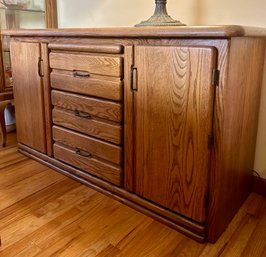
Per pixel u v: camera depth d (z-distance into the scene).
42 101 1.67
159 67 1.12
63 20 2.21
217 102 1.02
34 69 1.64
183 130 1.11
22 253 1.09
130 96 1.25
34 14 2.26
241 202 1.41
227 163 1.13
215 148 1.06
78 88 1.44
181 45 1.05
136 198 1.35
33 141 1.82
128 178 1.36
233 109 1.09
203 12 1.53
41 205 1.39
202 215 1.14
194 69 1.03
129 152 1.32
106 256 1.09
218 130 1.04
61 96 1.55
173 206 1.22
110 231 1.22
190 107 1.07
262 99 1.43
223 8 1.46
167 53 1.08
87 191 1.52
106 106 1.35
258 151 1.50
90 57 1.34
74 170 1.61
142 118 1.23
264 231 1.23
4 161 1.84
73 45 1.40
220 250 1.12
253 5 1.37
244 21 1.41
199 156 1.10
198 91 1.04
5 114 2.32
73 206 1.39
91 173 1.53
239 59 1.05
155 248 1.13
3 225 1.25
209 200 1.12
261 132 1.47
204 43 1.00
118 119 1.32
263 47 1.30
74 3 2.11
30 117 1.78
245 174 1.40
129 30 1.14
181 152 1.14
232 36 0.93
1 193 1.49
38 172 1.71
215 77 0.99
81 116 1.48
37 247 1.13
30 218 1.30
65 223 1.27
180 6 1.60
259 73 1.32
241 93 1.14
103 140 1.42
